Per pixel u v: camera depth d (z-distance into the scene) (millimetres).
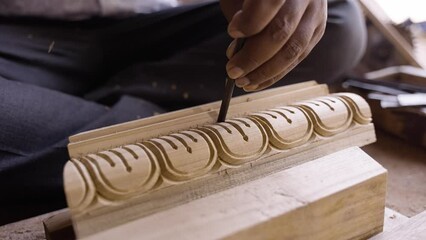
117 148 435
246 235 373
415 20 1619
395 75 1401
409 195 863
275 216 388
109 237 361
